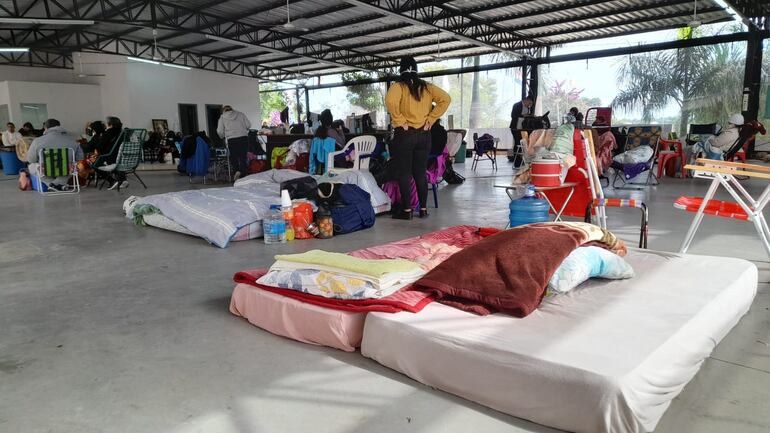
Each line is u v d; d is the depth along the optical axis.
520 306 1.81
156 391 1.75
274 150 8.84
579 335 1.63
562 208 3.73
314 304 2.12
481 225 4.79
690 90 13.96
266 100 29.30
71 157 7.75
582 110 18.80
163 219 4.66
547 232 2.19
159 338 2.21
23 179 8.18
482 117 24.36
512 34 13.27
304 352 2.05
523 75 14.41
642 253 2.69
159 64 17.61
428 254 2.67
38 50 17.30
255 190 5.02
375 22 13.27
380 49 16.27
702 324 1.78
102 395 1.72
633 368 1.39
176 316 2.48
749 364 1.88
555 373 1.43
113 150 8.15
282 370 1.89
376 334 1.88
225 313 2.52
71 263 3.55
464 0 10.84
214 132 19.27
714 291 2.06
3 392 1.75
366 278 2.05
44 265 3.50
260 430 1.50
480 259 2.05
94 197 7.29
